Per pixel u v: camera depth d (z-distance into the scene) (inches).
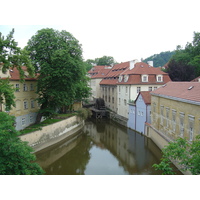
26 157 410.6
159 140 866.1
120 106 1512.1
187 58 1779.0
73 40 1052.5
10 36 695.7
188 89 697.0
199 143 321.4
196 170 295.9
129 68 1521.9
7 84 674.8
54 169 708.7
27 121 1079.6
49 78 930.1
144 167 694.5
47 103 1035.3
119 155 825.5
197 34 1742.1
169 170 325.4
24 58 711.7
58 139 1023.6
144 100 1062.4
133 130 1226.0
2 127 401.1
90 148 939.3
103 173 658.2
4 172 372.8
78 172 675.4
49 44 941.2
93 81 2320.4
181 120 669.3
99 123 1488.7
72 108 1524.4
